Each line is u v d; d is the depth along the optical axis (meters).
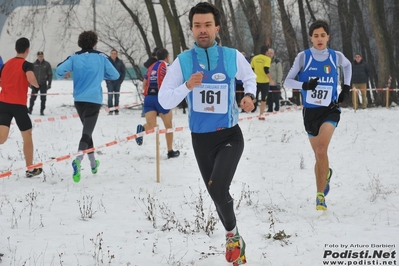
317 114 8.16
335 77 8.15
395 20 29.80
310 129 8.25
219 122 5.78
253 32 28.42
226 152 5.68
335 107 8.16
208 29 5.70
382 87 27.11
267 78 19.80
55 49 38.75
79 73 10.08
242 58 5.82
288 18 30.16
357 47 34.91
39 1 26.48
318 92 8.11
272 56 22.20
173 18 27.03
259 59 19.89
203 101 5.77
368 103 27.86
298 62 8.23
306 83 7.98
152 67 12.09
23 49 10.24
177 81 5.75
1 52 36.28
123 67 23.08
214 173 5.58
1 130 10.04
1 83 10.23
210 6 5.77
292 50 29.89
